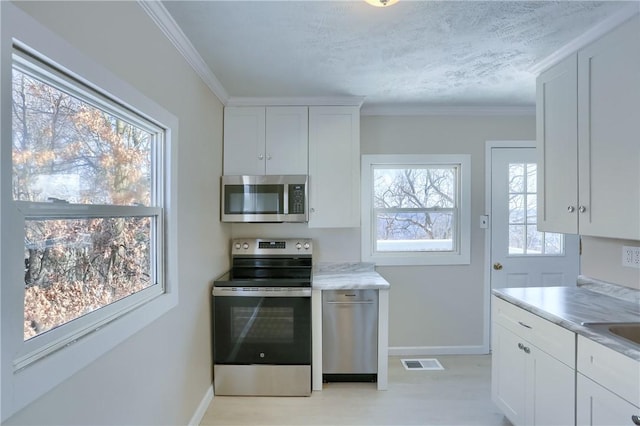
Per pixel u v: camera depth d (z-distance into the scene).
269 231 3.10
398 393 2.45
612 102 1.57
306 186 2.73
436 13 1.57
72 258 1.06
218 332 2.41
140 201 1.51
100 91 1.12
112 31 1.19
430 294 3.14
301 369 2.40
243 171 2.77
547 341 1.63
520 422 1.84
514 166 3.16
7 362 0.78
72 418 1.00
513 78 2.38
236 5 1.48
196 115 2.09
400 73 2.28
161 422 1.59
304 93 2.67
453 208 3.19
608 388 1.29
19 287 0.83
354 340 2.53
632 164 1.47
